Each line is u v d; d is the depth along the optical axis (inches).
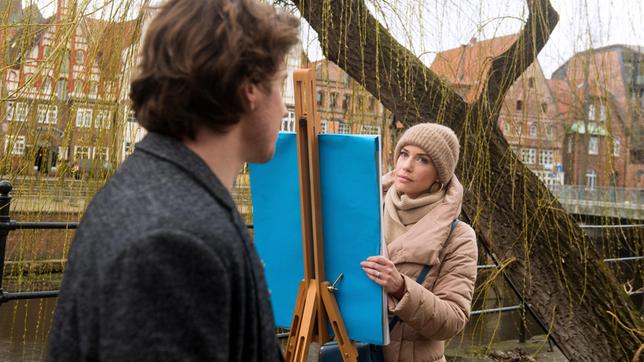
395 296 63.2
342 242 61.9
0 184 97.1
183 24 29.8
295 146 61.9
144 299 24.4
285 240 64.5
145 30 31.5
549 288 116.1
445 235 69.2
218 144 31.5
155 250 24.9
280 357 33.6
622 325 112.3
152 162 29.1
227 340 26.6
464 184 118.2
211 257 25.8
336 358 66.3
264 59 31.2
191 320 25.1
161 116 29.9
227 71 29.5
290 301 65.1
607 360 113.7
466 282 68.5
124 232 25.8
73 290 27.2
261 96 32.2
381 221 59.8
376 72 113.9
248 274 28.8
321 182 61.9
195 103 29.8
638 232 151.6
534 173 121.6
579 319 114.7
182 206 27.0
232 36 29.7
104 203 28.1
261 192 65.2
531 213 116.0
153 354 24.1
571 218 119.0
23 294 98.3
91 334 25.9
